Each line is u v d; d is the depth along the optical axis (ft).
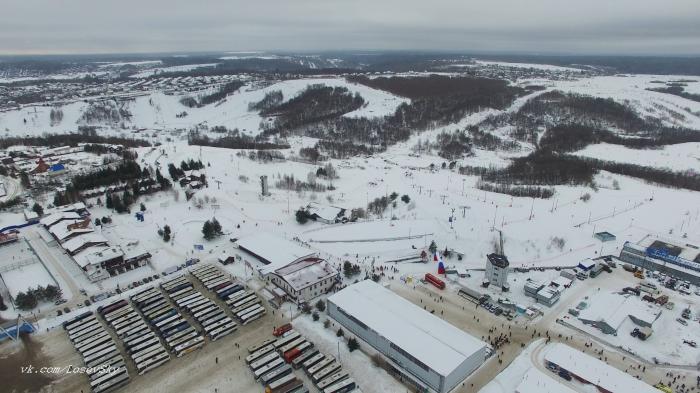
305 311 358.64
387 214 570.87
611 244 488.44
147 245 467.93
